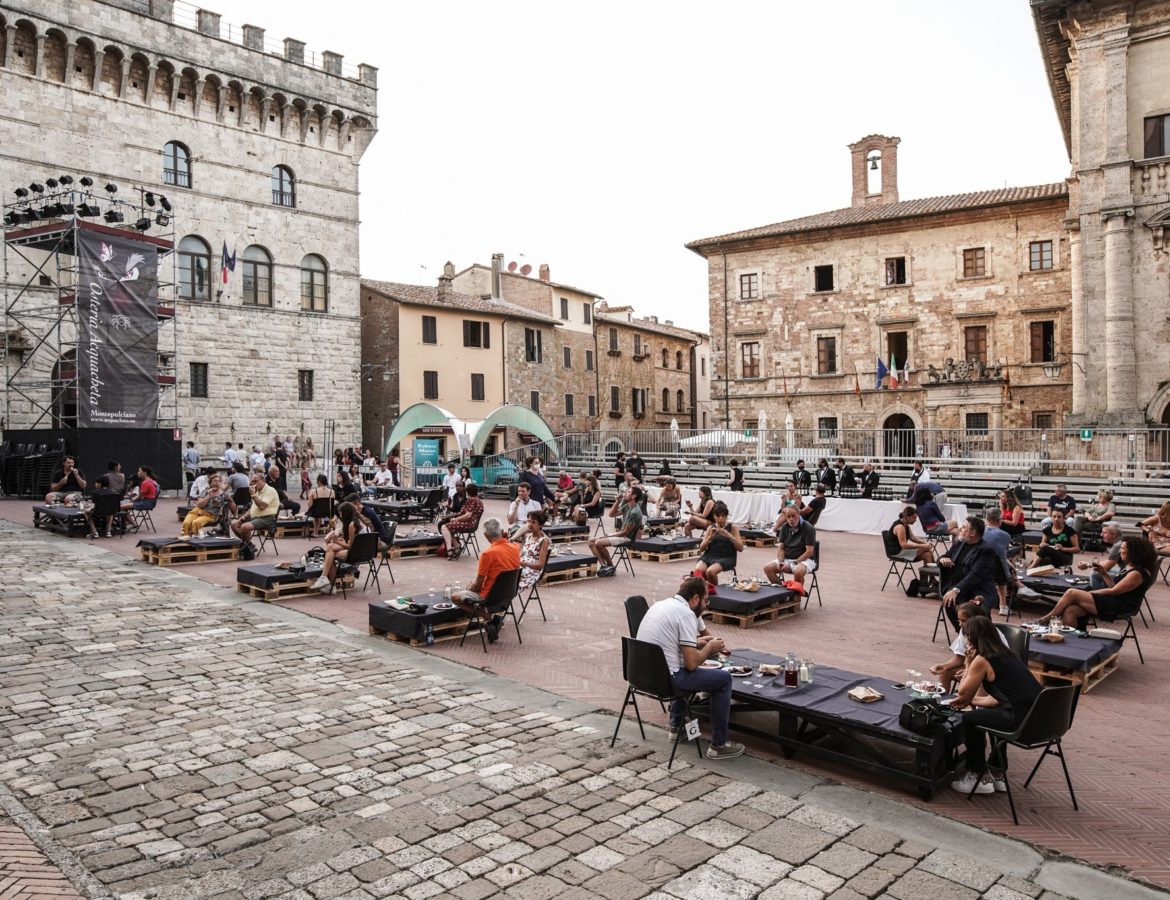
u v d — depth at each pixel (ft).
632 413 226.99
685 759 25.99
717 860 19.79
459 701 31.48
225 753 26.27
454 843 20.61
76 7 116.88
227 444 134.41
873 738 27.30
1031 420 148.56
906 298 159.63
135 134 124.77
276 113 142.00
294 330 143.84
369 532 51.34
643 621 27.04
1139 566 37.81
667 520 80.18
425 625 39.37
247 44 136.87
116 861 19.67
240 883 18.78
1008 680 23.29
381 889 18.56
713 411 178.91
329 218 149.38
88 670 34.91
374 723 29.04
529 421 134.51
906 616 47.11
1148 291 103.91
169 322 128.88
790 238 170.09
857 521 89.86
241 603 48.55
